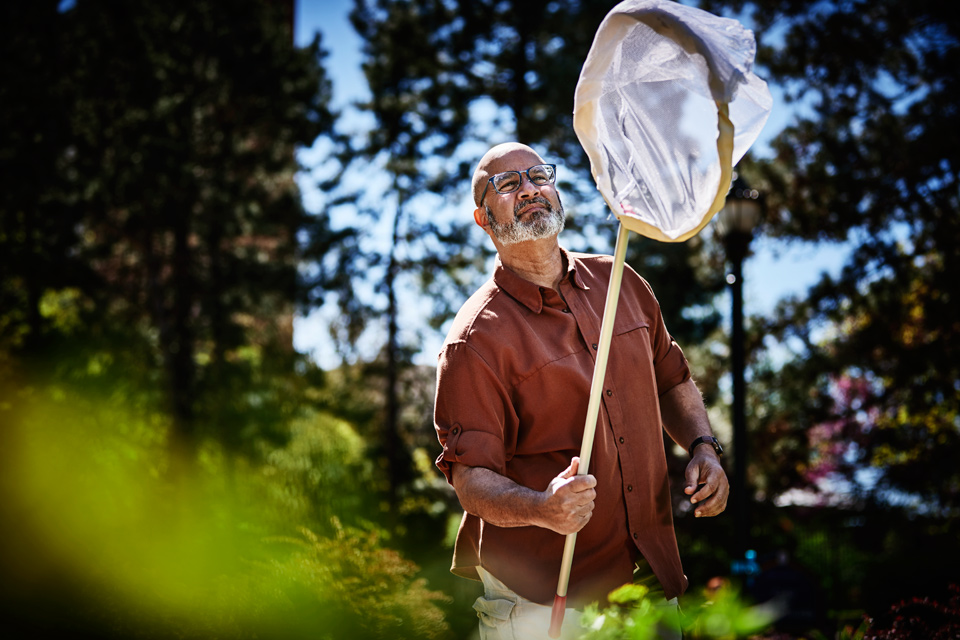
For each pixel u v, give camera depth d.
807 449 14.72
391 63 17.86
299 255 17.30
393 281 17.56
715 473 2.44
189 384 13.48
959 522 13.49
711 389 15.60
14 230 12.09
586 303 2.53
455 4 17.81
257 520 7.14
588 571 2.38
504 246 2.52
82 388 9.36
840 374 13.83
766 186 13.97
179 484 9.77
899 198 12.91
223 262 15.55
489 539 2.46
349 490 11.66
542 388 2.41
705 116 2.15
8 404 8.20
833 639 6.11
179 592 3.35
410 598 3.43
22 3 12.69
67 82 13.17
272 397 13.70
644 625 1.89
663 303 16.12
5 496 5.98
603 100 2.23
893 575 7.90
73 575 3.80
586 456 2.17
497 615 2.43
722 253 15.87
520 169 2.53
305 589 3.23
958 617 3.03
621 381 2.48
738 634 1.79
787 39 13.55
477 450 2.36
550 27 17.39
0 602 3.65
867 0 12.91
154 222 14.26
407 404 17.77
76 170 13.30
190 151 14.45
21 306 10.82
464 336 2.46
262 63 15.01
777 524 14.51
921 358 12.89
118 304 14.74
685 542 14.71
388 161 17.55
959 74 12.20
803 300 13.91
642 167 2.19
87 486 7.55
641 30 2.20
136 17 14.16
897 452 14.38
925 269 13.40
